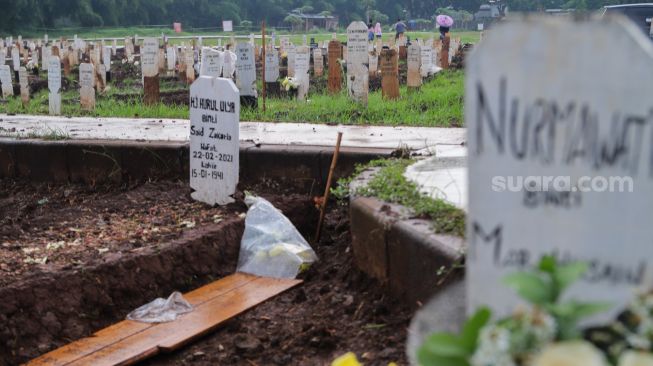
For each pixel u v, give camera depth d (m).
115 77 26.89
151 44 15.23
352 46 12.77
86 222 6.89
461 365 1.92
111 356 4.77
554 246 2.26
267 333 5.03
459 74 21.41
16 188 8.84
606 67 2.13
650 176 2.14
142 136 9.42
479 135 2.29
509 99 2.23
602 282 2.23
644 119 2.12
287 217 6.87
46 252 5.94
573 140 2.20
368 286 5.11
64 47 34.12
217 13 70.31
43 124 11.12
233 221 6.57
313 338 4.74
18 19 58.53
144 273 5.71
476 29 67.25
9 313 4.96
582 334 1.96
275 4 73.81
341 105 13.05
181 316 5.31
